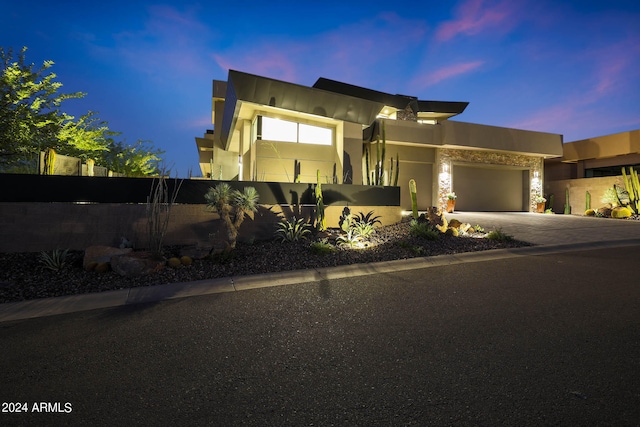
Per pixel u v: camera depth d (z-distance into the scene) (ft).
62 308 14.79
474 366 9.05
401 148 59.31
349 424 6.78
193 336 11.48
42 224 25.50
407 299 15.14
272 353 10.11
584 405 7.25
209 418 7.06
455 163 62.34
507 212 64.64
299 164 47.67
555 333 11.11
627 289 16.02
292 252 25.17
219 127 67.51
